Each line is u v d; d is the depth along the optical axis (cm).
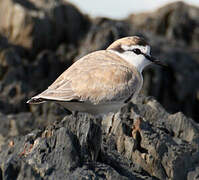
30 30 2527
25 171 984
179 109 2498
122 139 1186
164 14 2980
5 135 1711
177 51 2612
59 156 1035
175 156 1138
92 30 2564
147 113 1329
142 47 1275
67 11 2672
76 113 1173
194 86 2539
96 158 1096
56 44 2623
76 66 1200
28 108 2044
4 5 2586
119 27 2586
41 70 2366
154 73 2458
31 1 2669
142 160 1144
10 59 2267
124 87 1186
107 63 1206
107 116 1265
